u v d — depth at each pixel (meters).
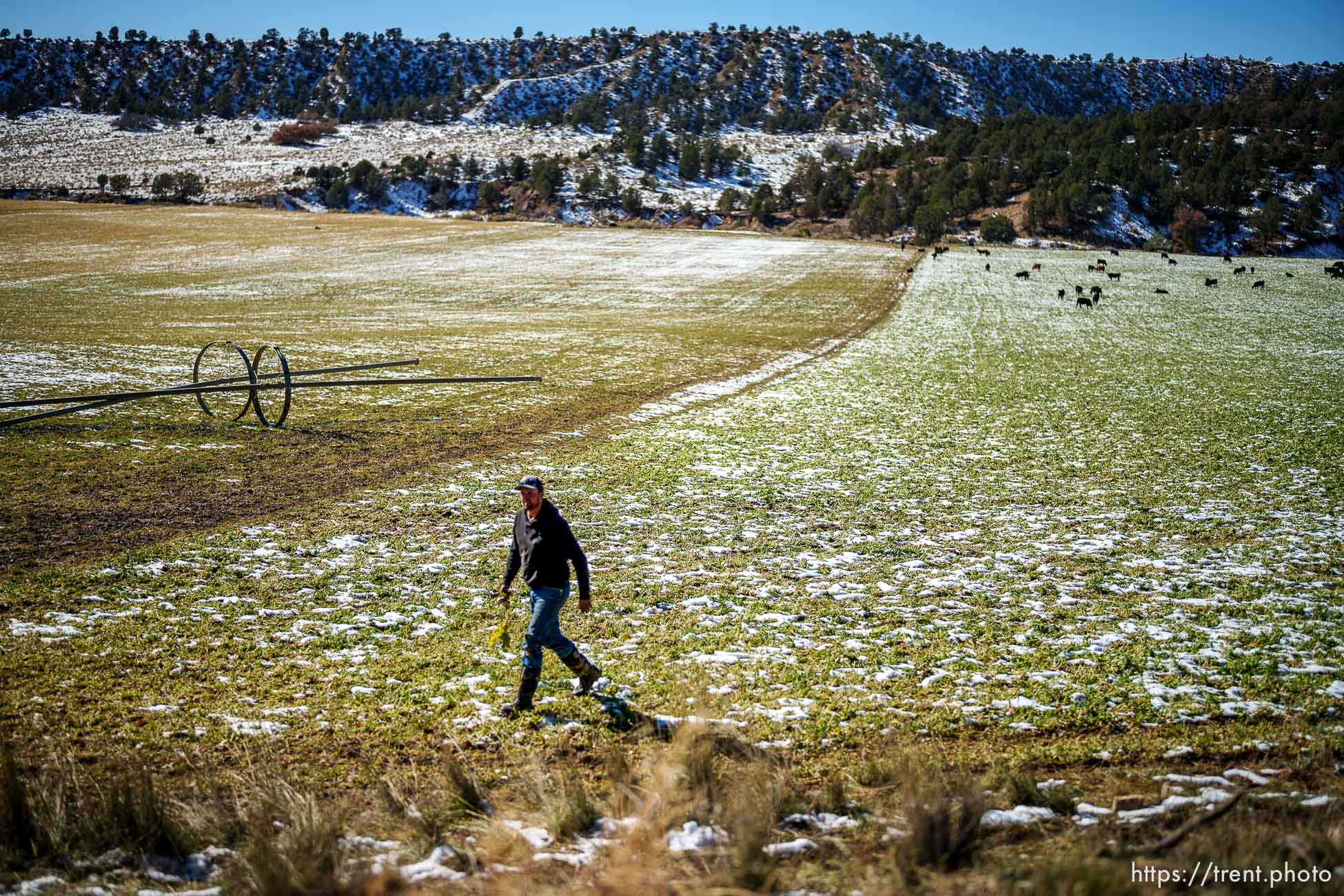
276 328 40.72
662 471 16.17
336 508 13.03
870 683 7.29
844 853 4.61
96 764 5.73
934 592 9.85
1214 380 29.30
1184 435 20.20
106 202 153.88
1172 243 142.00
